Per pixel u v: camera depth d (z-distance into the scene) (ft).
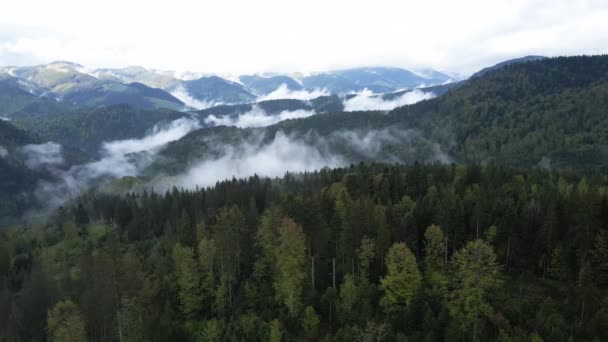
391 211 302.45
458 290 200.13
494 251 260.42
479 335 188.14
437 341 190.19
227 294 257.55
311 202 265.75
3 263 360.07
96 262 216.13
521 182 394.93
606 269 232.53
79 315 206.80
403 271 215.10
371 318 208.95
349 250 257.34
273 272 262.88
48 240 467.93
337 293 240.73
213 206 442.50
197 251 278.46
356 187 394.11
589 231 238.68
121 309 215.72
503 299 220.84
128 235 441.27
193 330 237.45
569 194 299.99
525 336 178.91
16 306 241.55
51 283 258.78
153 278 280.10
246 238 286.46
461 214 277.44
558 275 239.91
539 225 265.95
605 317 182.70
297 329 227.81
